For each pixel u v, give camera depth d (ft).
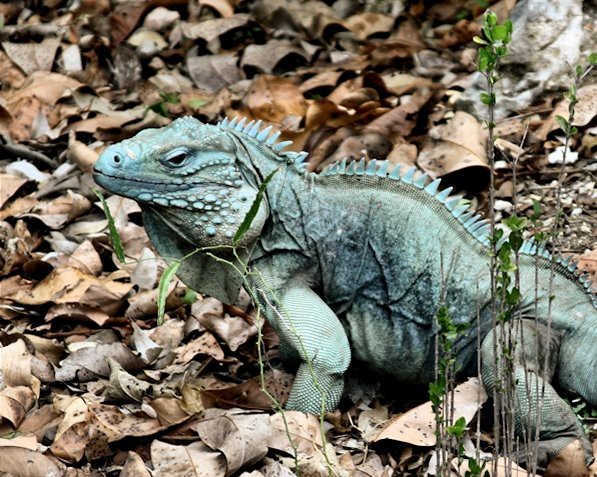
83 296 34.40
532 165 39.81
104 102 46.42
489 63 21.90
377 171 29.35
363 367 31.09
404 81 46.50
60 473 26.13
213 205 27.78
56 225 39.11
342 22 51.98
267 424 26.71
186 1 54.54
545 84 43.04
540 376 27.61
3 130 44.68
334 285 29.27
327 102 41.70
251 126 29.32
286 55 49.47
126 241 38.17
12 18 55.57
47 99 46.16
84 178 41.11
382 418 29.53
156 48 50.98
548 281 29.04
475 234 29.32
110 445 27.48
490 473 25.82
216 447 26.71
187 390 29.50
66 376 30.73
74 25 53.72
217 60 49.37
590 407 28.68
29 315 34.30
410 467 27.35
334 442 28.60
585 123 40.63
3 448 25.89
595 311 28.86
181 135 27.81
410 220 28.96
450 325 22.22
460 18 52.95
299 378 28.48
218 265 28.81
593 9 43.98
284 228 28.81
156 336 33.32
